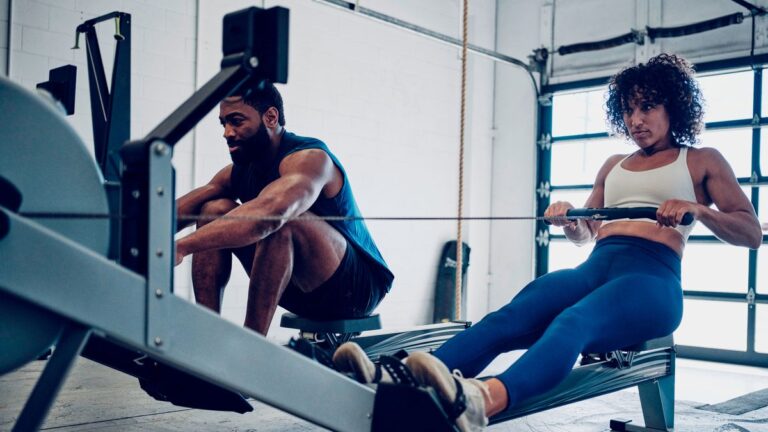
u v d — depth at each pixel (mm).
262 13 1423
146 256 1206
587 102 6457
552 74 6613
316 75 5652
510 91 6926
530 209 6762
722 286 5645
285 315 2557
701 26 5574
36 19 4219
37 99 1213
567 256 6602
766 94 5426
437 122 6637
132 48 4633
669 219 1956
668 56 2449
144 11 4684
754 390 4078
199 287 2324
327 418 1435
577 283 2100
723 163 2312
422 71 6496
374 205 6109
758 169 5473
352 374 1696
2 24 4098
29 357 1227
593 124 6410
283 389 1365
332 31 5762
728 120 5621
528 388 1645
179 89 4863
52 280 1093
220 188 2592
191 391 1973
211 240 1948
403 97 6336
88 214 1235
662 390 2627
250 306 2232
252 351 1324
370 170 6074
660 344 2543
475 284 6852
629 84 2424
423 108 6512
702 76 5750
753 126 5477
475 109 6867
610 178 2492
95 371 3717
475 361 1875
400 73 6305
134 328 1179
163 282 1222
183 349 1234
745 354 5457
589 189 6395
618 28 6184
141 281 1194
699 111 2482
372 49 6074
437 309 6547
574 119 6543
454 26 6770
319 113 5680
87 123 4422
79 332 1189
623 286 2008
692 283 5797
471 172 6832
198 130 4949
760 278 5449
